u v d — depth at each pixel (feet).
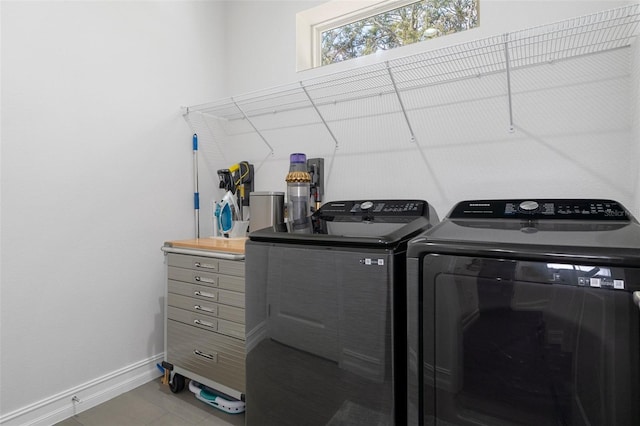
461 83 5.69
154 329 7.16
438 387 3.12
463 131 5.68
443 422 3.11
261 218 6.50
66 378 5.75
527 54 5.14
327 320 3.83
